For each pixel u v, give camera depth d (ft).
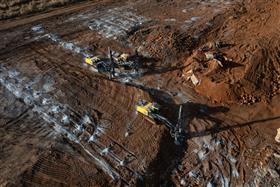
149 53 95.20
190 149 68.28
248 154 66.95
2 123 74.13
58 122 73.92
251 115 75.25
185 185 62.13
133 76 87.97
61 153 66.18
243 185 61.77
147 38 100.58
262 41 89.30
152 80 86.53
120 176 62.13
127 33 104.58
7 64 93.09
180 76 87.40
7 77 87.76
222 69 84.17
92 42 101.76
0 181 59.88
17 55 96.94
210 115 75.72
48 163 63.82
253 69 81.92
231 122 73.82
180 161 66.23
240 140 69.82
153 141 68.33
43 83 85.20
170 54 93.71
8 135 70.74
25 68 91.04
